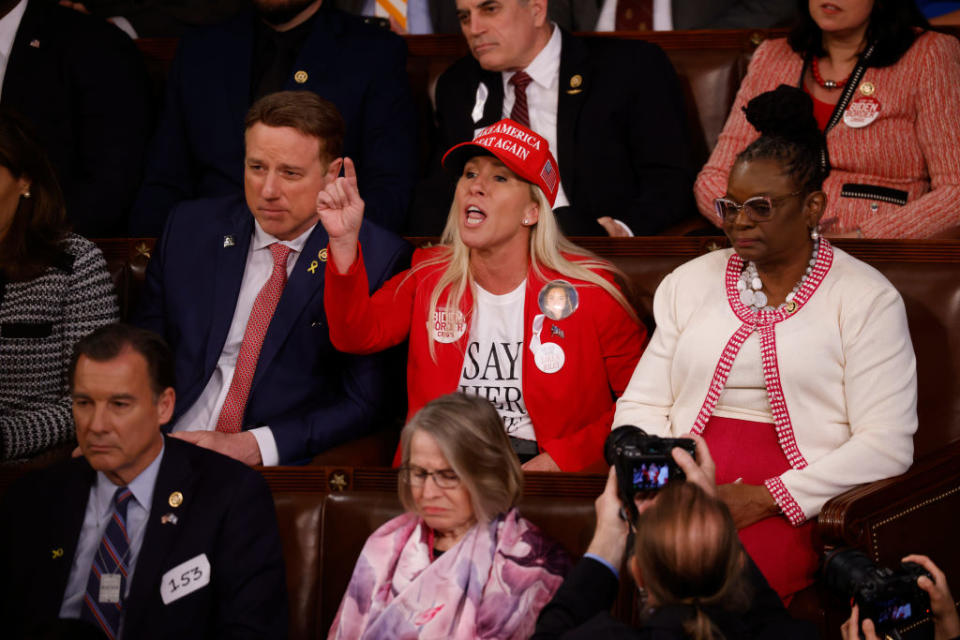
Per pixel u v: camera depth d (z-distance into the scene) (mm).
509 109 14297
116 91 14625
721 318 10070
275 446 11117
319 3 14492
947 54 12680
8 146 11328
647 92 14039
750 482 9766
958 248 10703
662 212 13617
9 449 11086
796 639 7078
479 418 8461
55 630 6473
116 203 14289
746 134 13523
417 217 13812
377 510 9477
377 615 8508
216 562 8695
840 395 9703
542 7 14023
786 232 9633
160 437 9000
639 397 10453
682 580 6766
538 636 7344
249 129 11445
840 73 13141
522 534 8531
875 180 12898
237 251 11969
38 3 14719
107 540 8766
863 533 9031
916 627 9094
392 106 14227
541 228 11047
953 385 10453
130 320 12234
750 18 16312
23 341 11516
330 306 10781
